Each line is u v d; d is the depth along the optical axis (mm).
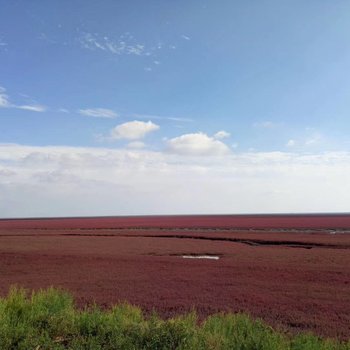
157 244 38688
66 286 17516
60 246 36531
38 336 7148
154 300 14695
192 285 17812
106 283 18328
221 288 17109
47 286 17438
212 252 31781
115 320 7938
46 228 72438
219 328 7637
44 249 33688
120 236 49562
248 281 18797
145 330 7242
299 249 33719
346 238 43656
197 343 6754
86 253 30656
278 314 12758
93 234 53406
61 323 7715
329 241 40125
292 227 68812
